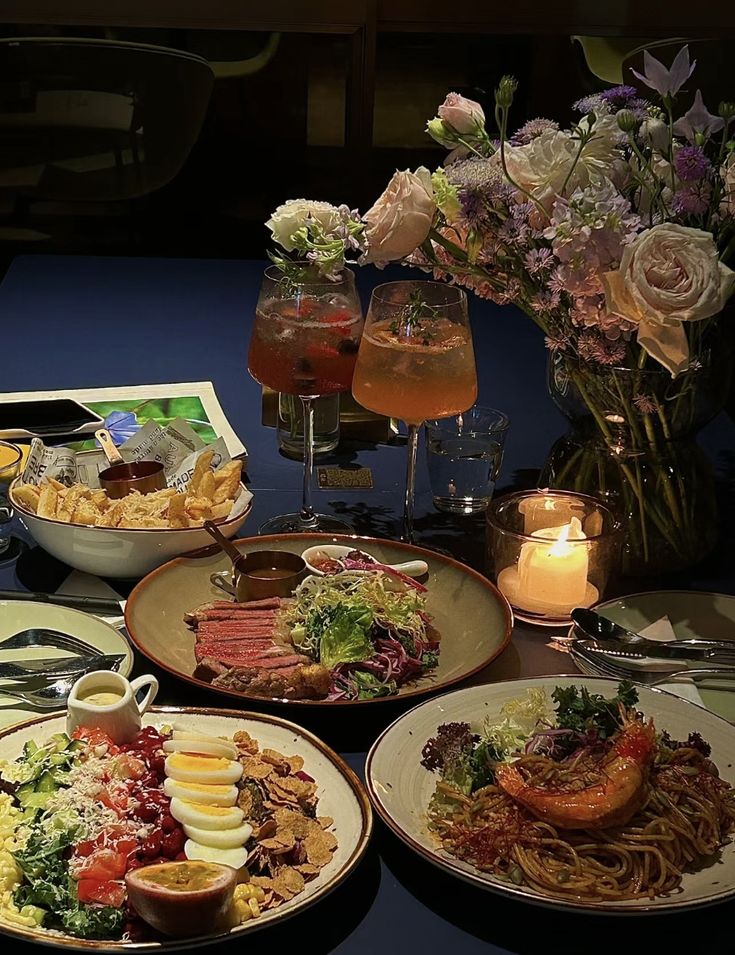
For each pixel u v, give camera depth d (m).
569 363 1.35
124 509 1.36
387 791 0.97
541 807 0.92
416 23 3.26
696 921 0.91
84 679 1.03
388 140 3.81
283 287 1.42
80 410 1.70
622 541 1.36
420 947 0.88
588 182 1.26
